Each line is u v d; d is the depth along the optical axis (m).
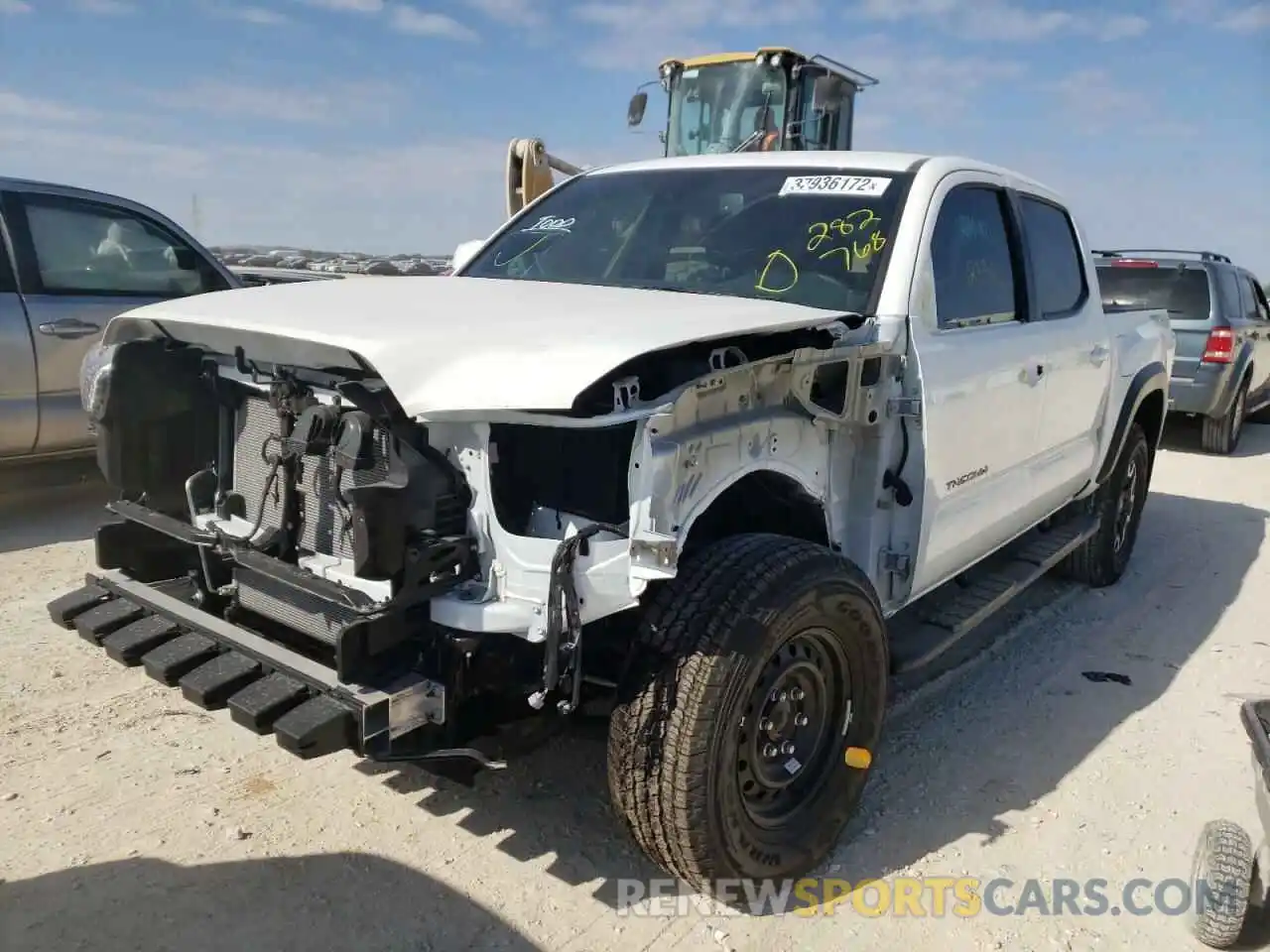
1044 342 4.30
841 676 3.04
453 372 2.37
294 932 2.68
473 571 2.48
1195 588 5.97
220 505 3.02
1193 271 10.35
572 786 3.44
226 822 3.15
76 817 3.14
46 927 2.65
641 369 2.48
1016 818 3.39
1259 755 2.70
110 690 3.98
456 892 2.88
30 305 5.93
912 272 3.41
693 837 2.61
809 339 2.86
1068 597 5.71
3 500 6.83
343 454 2.47
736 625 2.59
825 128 12.15
